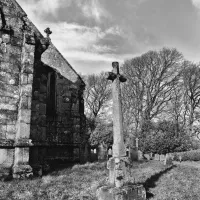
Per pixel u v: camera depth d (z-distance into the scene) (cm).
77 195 781
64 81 1895
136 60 3709
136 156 2417
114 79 862
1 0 1159
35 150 1154
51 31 1962
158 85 3541
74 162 1733
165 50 3609
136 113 3638
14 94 1110
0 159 1025
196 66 3659
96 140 3034
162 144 2788
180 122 3578
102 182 913
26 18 1220
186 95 3709
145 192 754
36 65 1236
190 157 2567
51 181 960
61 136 1759
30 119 1090
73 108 1842
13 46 1143
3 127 1066
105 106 4628
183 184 989
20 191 808
